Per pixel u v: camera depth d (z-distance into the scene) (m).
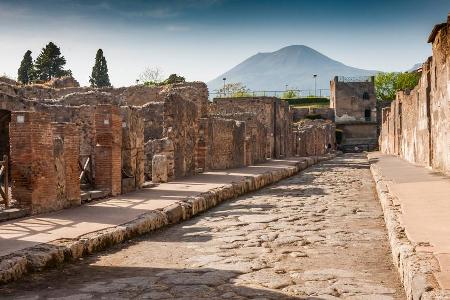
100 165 13.55
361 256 7.54
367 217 11.49
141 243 8.74
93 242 7.93
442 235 6.77
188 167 20.95
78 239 7.79
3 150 17.70
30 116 10.02
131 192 14.41
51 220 9.49
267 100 39.19
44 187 10.44
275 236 9.17
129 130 14.90
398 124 37.56
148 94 26.95
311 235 9.27
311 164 37.16
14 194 10.16
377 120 80.31
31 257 6.66
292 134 47.22
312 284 5.96
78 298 5.48
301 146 48.31
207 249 8.15
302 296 5.47
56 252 7.02
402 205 9.94
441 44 17.53
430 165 21.00
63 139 11.25
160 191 14.63
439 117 18.55
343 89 78.12
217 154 26.00
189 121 21.25
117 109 13.92
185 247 8.36
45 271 6.71
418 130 25.09
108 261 7.39
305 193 17.34
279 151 40.94
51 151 10.67
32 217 9.83
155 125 21.78
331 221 10.91
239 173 21.94
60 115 18.30
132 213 10.45
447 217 8.27
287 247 8.22
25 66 77.38
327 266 6.91
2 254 6.63
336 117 78.19
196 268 6.86
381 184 15.84
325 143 59.88
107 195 13.20
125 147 14.86
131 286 5.95
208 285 5.95
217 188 15.29
